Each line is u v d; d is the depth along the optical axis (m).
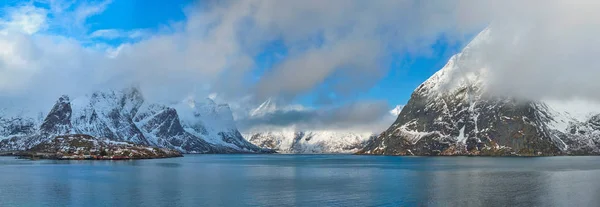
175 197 133.00
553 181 168.75
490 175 199.38
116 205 119.38
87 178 189.88
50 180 179.88
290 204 120.62
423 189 148.12
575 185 154.88
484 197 128.50
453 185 158.75
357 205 118.31
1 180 180.50
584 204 115.75
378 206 116.56
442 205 116.62
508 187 150.75
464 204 117.56
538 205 114.81
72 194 138.62
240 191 146.12
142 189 150.75
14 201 125.69
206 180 184.62
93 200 127.25
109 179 185.38
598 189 143.50
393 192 141.25
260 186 161.00
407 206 116.00
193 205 119.38
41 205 119.56
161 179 188.00
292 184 168.12
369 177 198.00
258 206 117.94
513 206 113.94
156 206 117.88
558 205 114.56
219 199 128.88
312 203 122.00
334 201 124.94
